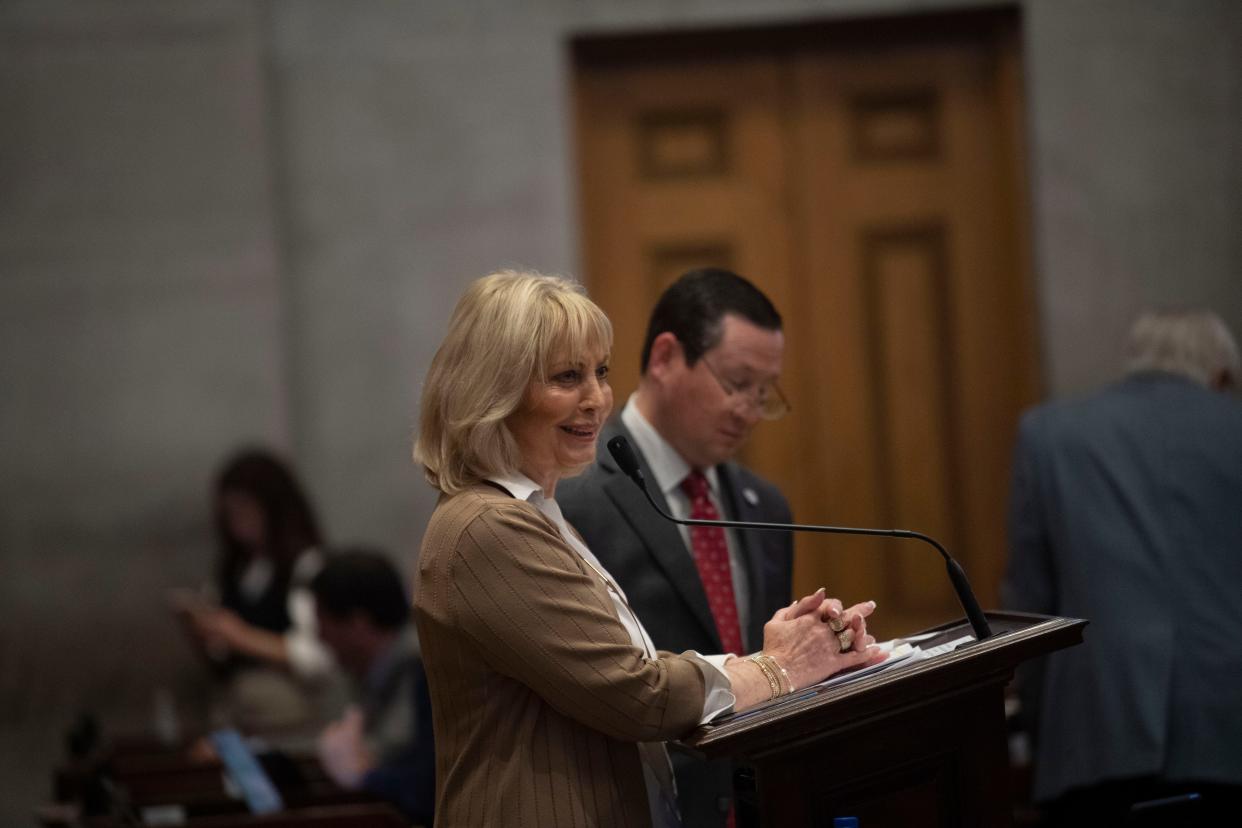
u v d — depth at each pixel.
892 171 13.14
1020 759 8.20
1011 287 13.01
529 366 4.59
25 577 12.45
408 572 12.54
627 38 12.84
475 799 4.43
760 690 4.53
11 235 12.49
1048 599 7.48
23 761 12.34
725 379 5.99
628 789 4.51
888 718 4.49
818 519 12.99
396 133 12.68
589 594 4.45
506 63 12.68
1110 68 12.61
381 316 12.66
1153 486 7.20
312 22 12.68
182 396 12.49
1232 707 6.81
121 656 12.43
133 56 12.56
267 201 12.55
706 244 13.16
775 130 13.17
